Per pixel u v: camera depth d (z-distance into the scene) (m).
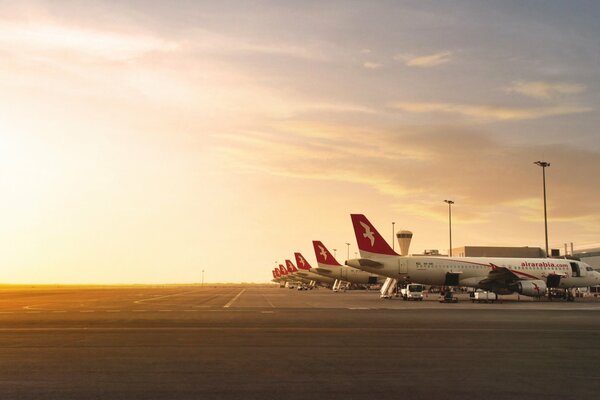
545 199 76.44
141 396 11.73
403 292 74.31
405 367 15.56
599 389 12.62
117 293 117.75
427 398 11.66
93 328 27.56
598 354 18.39
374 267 70.00
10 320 33.25
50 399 11.42
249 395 11.88
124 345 20.42
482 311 44.34
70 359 16.88
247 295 96.88
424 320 33.47
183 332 25.38
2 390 12.28
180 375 14.17
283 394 11.99
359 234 72.00
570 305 57.34
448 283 70.44
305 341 21.78
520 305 57.00
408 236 91.94
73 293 118.44
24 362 16.30
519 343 21.41
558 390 12.49
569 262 73.31
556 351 19.11
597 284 73.62
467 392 12.26
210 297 84.19
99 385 12.87
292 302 62.94
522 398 11.68
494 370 15.13
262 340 22.09
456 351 19.00
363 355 17.91
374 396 11.83
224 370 14.94
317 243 110.00
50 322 31.53
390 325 29.56
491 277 67.69
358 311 43.62
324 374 14.38
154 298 79.31
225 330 26.44
